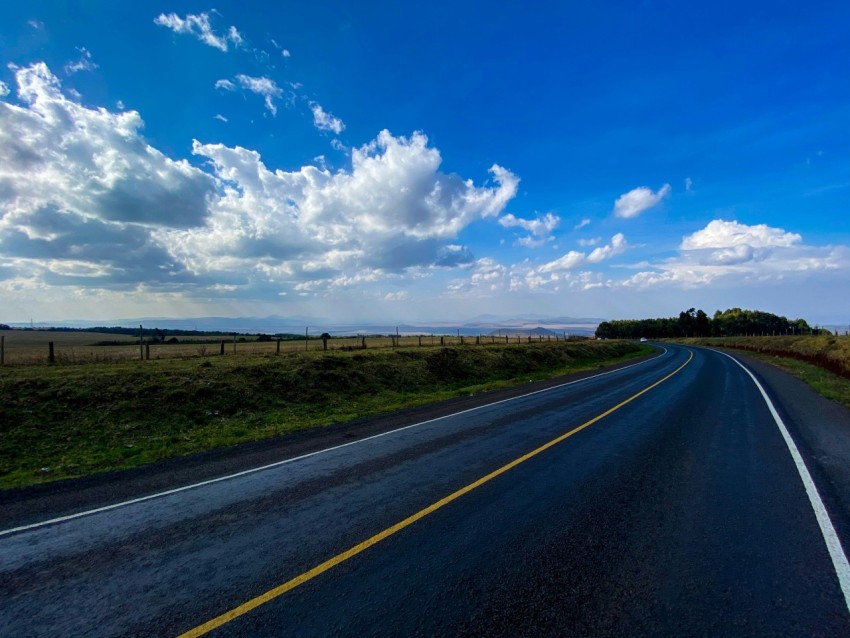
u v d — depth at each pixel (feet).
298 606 11.34
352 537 15.24
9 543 15.43
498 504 17.98
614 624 10.39
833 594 11.54
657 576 12.44
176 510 18.25
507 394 53.57
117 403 39.70
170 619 10.95
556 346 135.85
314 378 58.18
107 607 11.53
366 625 10.51
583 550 13.99
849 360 70.23
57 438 32.24
